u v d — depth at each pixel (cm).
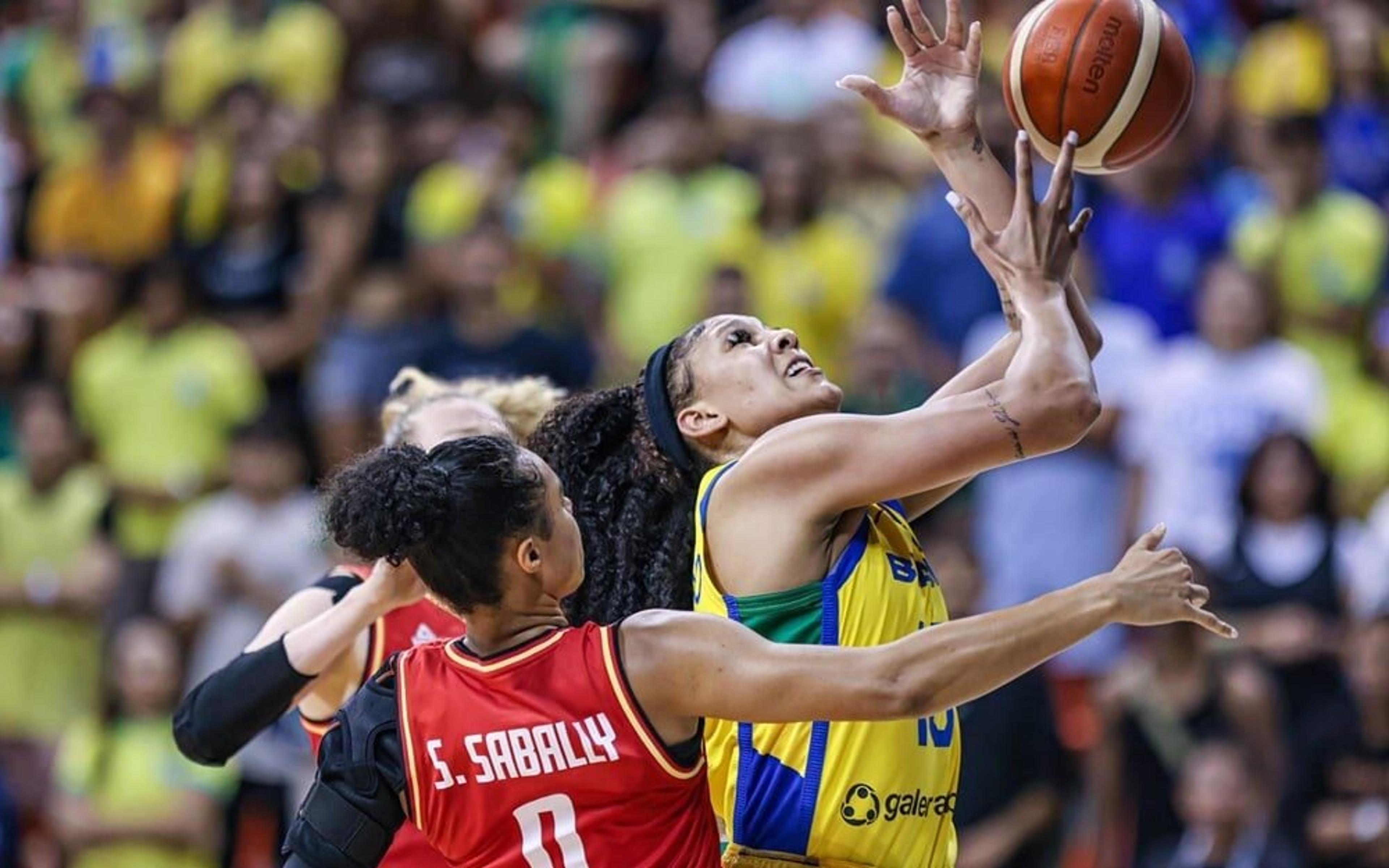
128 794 1092
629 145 1458
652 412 549
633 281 1330
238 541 1183
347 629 561
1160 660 1029
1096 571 1140
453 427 604
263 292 1371
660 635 459
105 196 1533
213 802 1084
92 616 1281
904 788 509
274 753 1074
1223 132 1424
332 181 1402
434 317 1293
